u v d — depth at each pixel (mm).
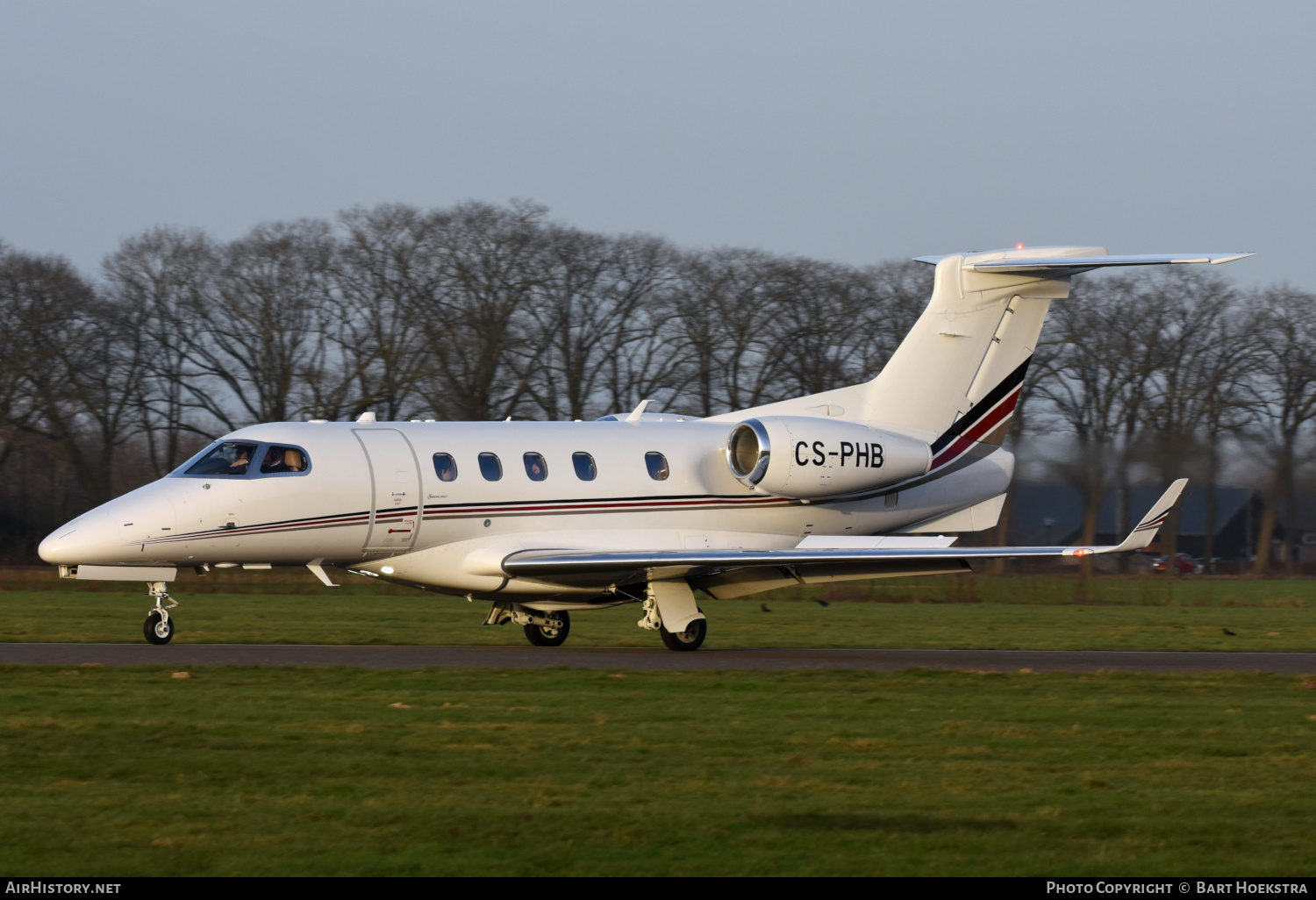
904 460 85625
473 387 189500
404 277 194375
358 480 73875
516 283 195625
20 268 189750
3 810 32375
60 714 46281
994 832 31422
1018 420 190500
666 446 83125
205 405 195500
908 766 39344
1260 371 188875
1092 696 56250
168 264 194375
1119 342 192250
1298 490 167000
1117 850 30078
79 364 188500
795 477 81938
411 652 72812
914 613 122250
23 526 188750
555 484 79000
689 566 74750
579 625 102625
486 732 43781
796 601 142000
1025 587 159000
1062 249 87188
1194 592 155875
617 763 38938
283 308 194250
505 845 29719
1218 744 44031
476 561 76250
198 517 70875
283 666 61500
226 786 35156
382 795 34281
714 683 57656
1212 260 75312
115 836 30109
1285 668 72438
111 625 90688
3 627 87688
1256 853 30062
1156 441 165750
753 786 36062
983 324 89188
